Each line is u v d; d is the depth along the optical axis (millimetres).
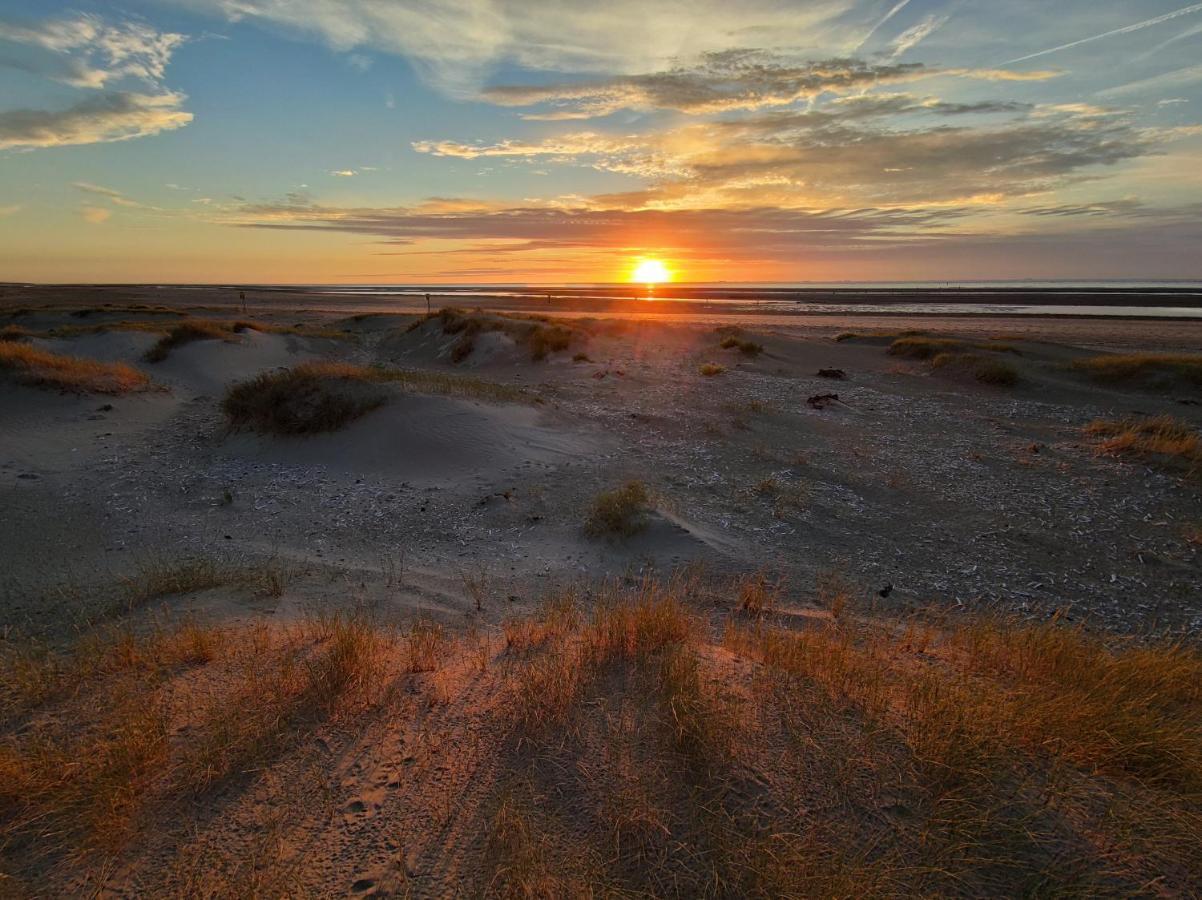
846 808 2719
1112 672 4301
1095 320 48812
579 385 20047
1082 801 2830
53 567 7078
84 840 2551
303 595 6172
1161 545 8492
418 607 6027
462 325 28688
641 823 2607
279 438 12656
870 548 8211
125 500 9570
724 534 8352
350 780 2969
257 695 3672
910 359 26891
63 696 3746
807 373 23703
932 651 5074
